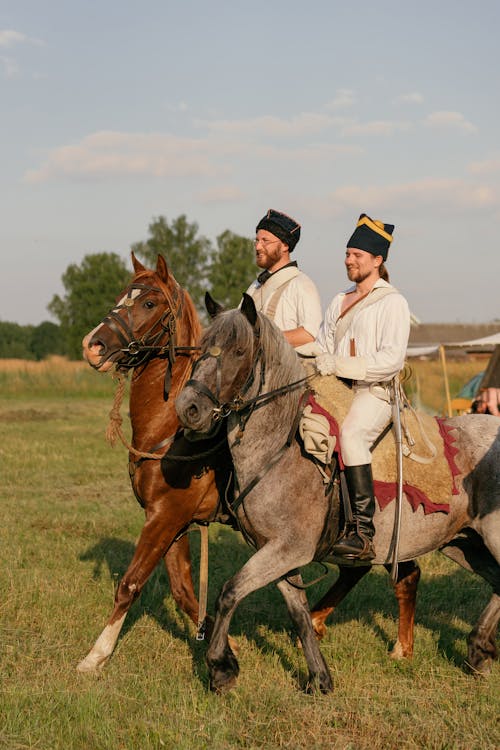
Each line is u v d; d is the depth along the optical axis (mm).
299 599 4547
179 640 5391
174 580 5215
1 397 31578
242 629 5730
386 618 6086
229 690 4395
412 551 4754
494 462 4828
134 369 5055
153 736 3924
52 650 5066
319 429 4289
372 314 4746
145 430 4973
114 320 4859
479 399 12805
